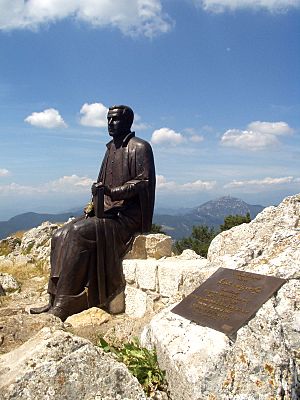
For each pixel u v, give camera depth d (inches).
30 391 35.6
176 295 70.7
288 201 78.4
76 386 36.9
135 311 93.7
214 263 70.1
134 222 103.8
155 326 53.4
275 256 60.3
